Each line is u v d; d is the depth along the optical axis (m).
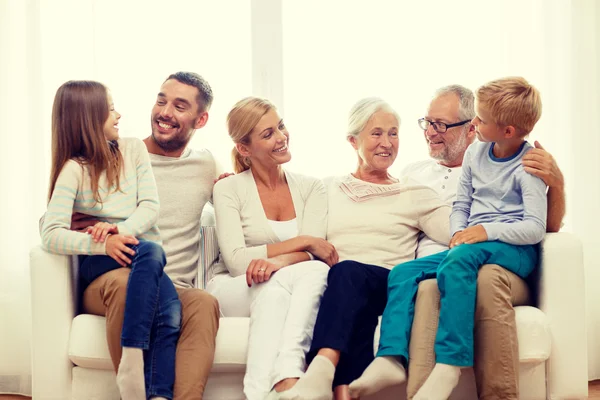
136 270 2.39
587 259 3.21
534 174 2.52
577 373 2.44
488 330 2.33
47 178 3.21
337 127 3.31
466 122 2.94
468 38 3.27
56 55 3.21
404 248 2.85
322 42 3.33
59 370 2.47
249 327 2.51
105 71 3.23
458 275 2.34
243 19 3.34
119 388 2.32
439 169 3.02
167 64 3.28
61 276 2.49
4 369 3.20
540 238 2.46
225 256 2.79
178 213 2.90
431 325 2.38
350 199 2.91
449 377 2.27
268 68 3.35
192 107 2.93
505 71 3.25
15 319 3.19
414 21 3.29
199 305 2.47
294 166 3.31
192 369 2.38
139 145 2.75
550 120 3.23
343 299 2.42
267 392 2.34
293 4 3.34
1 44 3.18
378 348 2.39
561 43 3.22
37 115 3.18
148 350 2.36
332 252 2.78
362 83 3.31
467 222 2.65
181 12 3.28
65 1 3.21
